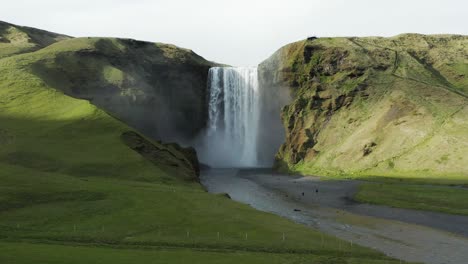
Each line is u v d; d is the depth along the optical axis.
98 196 61.28
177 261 35.53
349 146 143.00
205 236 46.69
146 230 48.12
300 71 183.38
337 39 189.75
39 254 33.44
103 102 147.12
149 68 180.88
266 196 94.56
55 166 81.44
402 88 152.75
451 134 122.88
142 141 103.06
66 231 46.22
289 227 53.41
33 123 105.19
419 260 45.28
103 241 43.47
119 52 175.75
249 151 196.25
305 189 104.94
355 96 160.50
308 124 164.00
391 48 186.38
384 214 72.12
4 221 48.59
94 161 85.12
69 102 120.06
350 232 58.94
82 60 158.88
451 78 175.00
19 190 58.72
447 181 100.94
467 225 62.44
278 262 38.09
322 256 41.94
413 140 129.25
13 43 188.50
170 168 97.50
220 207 61.47
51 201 57.28
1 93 121.88
